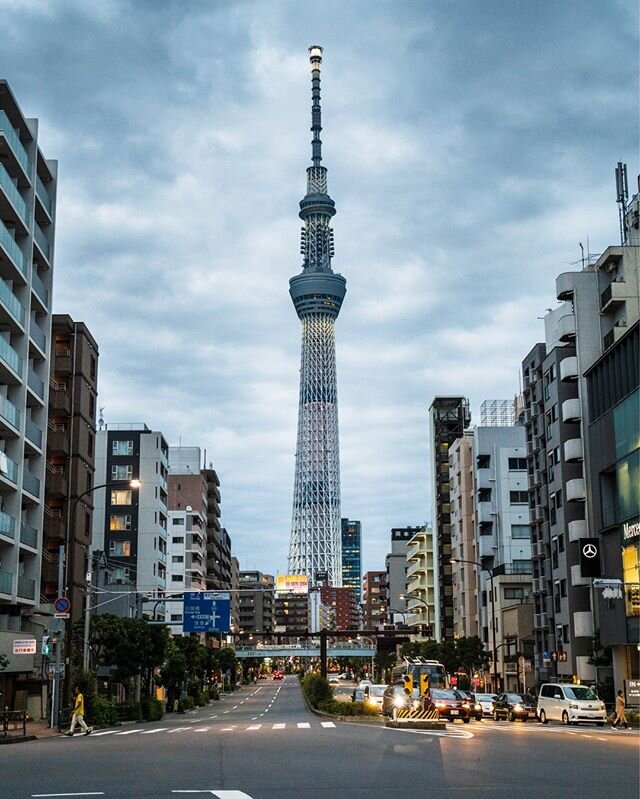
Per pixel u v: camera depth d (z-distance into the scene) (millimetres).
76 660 61688
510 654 104188
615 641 66625
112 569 101062
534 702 60562
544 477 90188
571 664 80125
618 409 65938
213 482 167875
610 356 68375
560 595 84750
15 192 59312
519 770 19766
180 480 157875
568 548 80812
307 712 72625
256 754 24344
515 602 109312
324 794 15289
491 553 116438
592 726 50625
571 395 83125
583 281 81188
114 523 115188
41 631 67438
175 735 37219
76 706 41969
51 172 69375
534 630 94062
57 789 16375
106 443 117312
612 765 21203
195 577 149500
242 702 114625
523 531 114062
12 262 58094
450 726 45062
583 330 80562
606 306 77312
